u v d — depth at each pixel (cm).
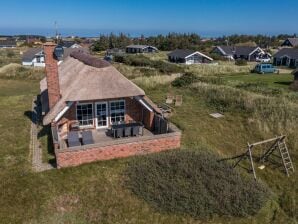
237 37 15088
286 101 2650
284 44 11719
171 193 1290
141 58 6475
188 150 1681
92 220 1152
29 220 1135
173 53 8388
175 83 3556
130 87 1808
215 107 2644
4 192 1287
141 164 1500
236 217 1218
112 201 1255
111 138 1833
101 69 1802
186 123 2200
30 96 3152
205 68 6009
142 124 1962
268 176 1542
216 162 1557
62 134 1867
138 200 1266
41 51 6856
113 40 13038
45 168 1481
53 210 1191
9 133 1972
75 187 1333
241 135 2044
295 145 1850
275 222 1215
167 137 1661
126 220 1161
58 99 1855
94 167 1484
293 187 1454
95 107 1906
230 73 5788
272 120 2230
